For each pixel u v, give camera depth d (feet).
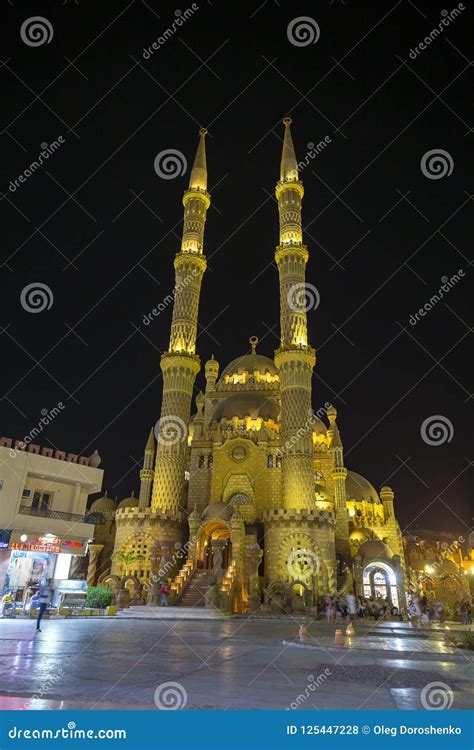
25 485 138.00
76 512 145.89
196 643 70.90
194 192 252.01
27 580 128.16
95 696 33.40
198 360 221.05
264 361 285.64
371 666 52.85
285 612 160.86
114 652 56.70
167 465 201.16
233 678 42.65
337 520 234.79
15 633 73.36
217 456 220.64
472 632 84.74
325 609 160.66
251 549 171.01
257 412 237.86
